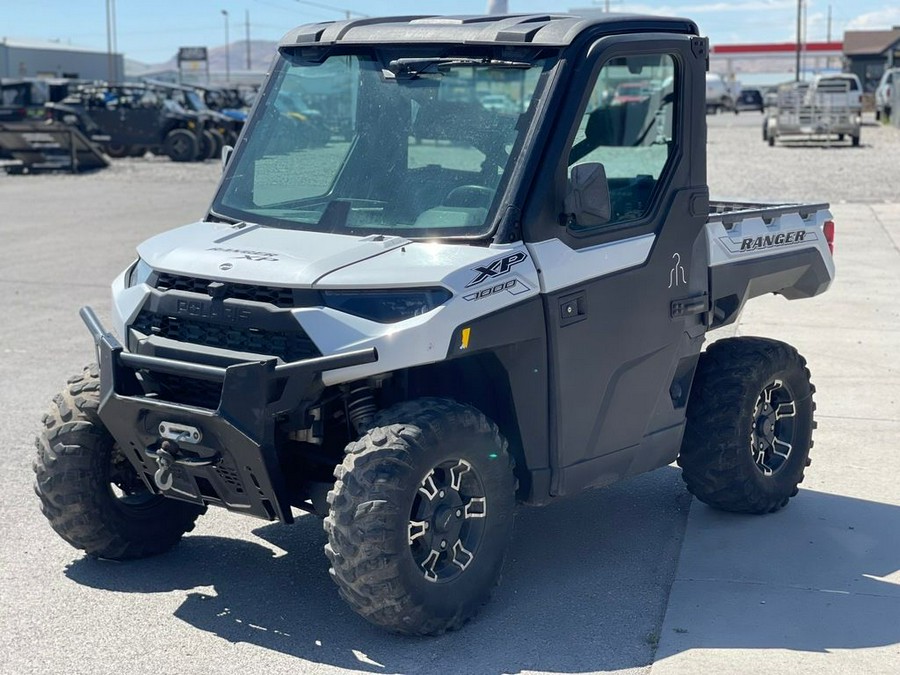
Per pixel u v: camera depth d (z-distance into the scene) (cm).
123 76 7500
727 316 573
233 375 423
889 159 2923
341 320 424
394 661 433
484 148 468
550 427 475
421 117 484
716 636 452
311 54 522
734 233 561
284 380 423
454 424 436
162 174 2916
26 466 671
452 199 466
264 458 427
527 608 480
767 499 579
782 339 979
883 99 5072
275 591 501
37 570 523
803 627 459
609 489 635
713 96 6900
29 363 927
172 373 440
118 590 502
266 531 575
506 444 457
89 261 1465
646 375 514
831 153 3192
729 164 2794
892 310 1091
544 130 461
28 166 2988
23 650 444
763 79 11925
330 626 464
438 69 487
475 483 451
